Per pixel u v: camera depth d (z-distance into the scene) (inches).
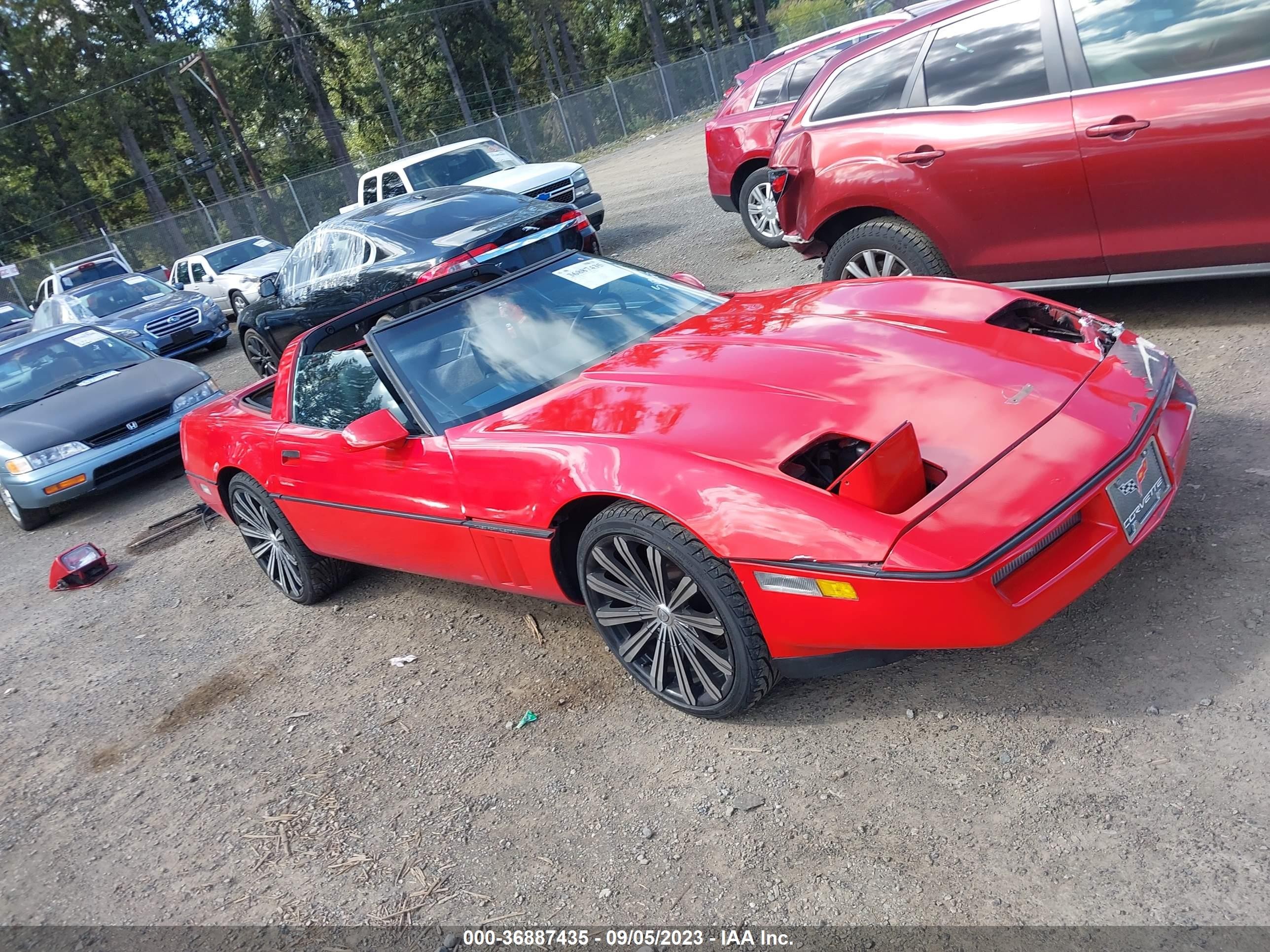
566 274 169.0
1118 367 114.0
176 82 1721.2
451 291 189.6
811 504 99.7
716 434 112.4
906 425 97.3
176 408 331.0
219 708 167.0
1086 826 90.0
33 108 1710.1
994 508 95.2
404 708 149.3
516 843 112.1
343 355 168.4
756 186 356.8
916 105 200.8
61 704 187.0
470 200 364.8
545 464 123.3
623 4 2625.5
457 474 136.6
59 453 310.3
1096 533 100.5
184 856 128.4
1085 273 187.8
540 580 133.6
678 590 114.9
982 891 86.9
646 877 100.8
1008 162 185.8
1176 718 98.7
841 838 97.8
